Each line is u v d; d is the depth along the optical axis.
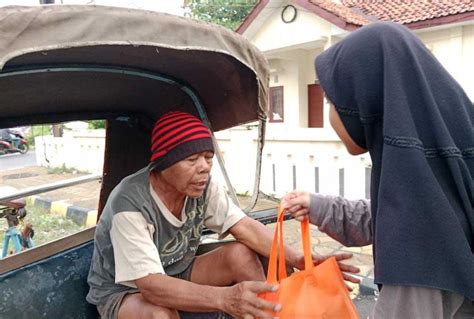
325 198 1.64
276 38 10.65
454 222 0.98
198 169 1.74
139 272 1.67
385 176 1.00
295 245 4.67
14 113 2.32
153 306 1.68
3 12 1.21
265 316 1.42
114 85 2.22
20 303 1.84
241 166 6.54
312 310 1.39
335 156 5.48
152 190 1.82
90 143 8.16
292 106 11.86
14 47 1.21
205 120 2.43
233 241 2.26
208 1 16.73
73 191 8.20
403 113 1.00
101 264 1.89
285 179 6.05
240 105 2.37
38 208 7.05
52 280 1.97
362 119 1.09
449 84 1.07
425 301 0.99
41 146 9.12
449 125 1.05
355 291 3.66
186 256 2.08
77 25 1.31
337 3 11.02
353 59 1.09
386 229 0.99
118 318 1.78
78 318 2.06
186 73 2.21
